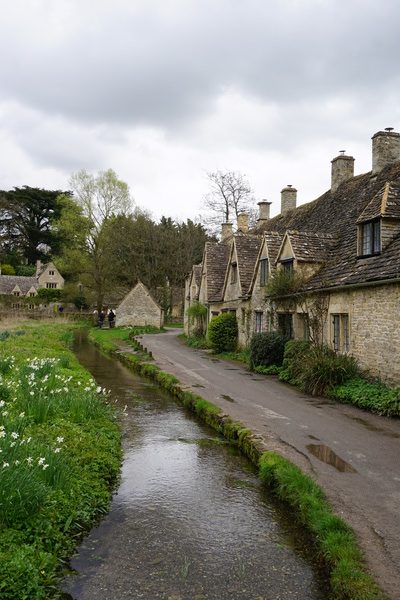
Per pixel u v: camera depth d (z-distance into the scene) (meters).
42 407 8.64
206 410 10.91
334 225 19.20
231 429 9.45
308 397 12.45
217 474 7.69
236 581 4.77
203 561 5.13
